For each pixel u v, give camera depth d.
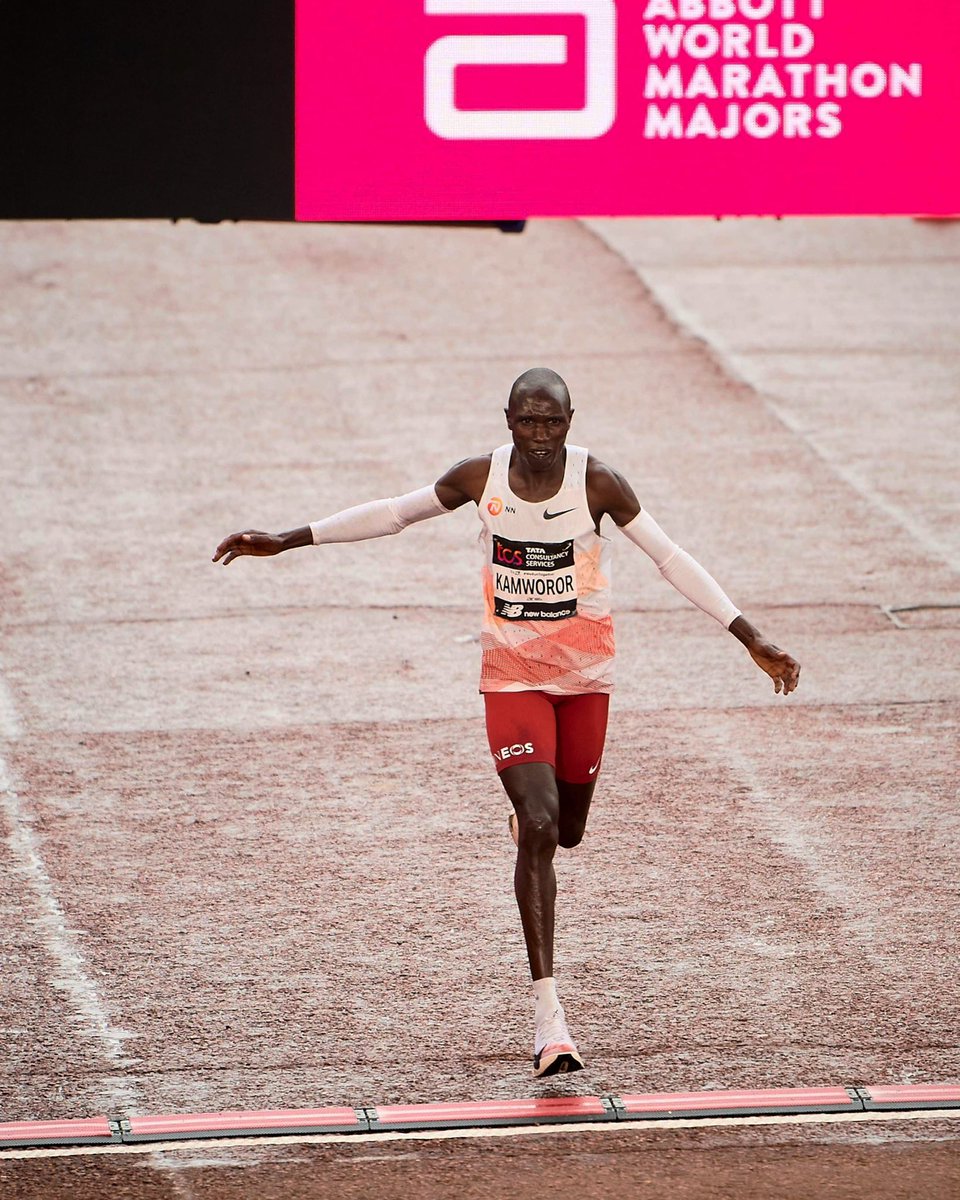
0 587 42.09
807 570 43.00
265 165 35.22
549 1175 18.52
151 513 47.28
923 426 54.69
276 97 35.09
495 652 21.55
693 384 58.59
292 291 69.62
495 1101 20.25
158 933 25.03
